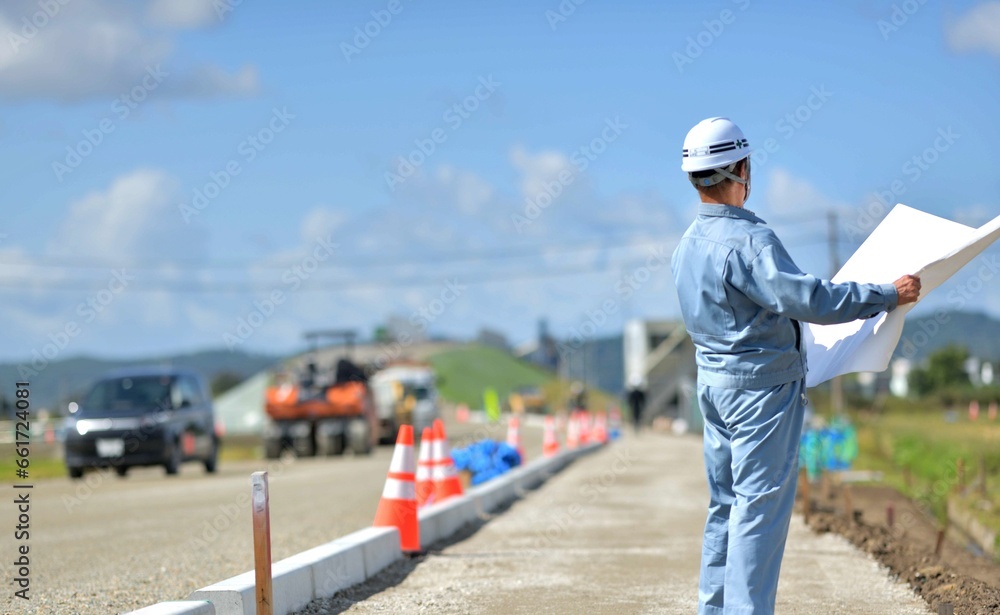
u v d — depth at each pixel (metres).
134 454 52.38
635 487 40.75
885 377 125.88
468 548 23.98
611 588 18.34
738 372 11.34
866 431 78.50
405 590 18.61
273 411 77.25
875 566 20.53
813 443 44.06
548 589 18.30
